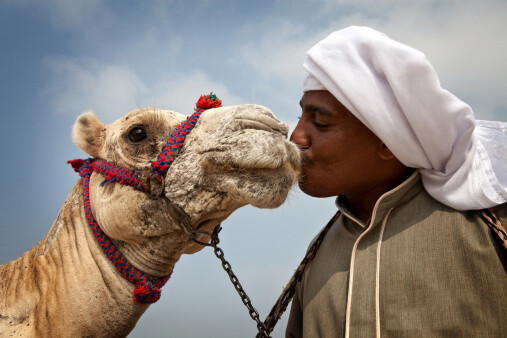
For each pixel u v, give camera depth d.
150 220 2.45
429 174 2.01
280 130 2.20
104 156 2.68
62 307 2.48
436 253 1.88
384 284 1.95
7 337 2.36
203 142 2.34
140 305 2.60
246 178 2.16
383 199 2.05
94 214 2.64
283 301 2.40
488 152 1.96
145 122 2.54
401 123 1.94
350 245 2.25
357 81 1.97
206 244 2.48
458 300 1.79
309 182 2.26
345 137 2.12
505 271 1.76
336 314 2.09
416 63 1.82
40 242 2.84
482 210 1.85
